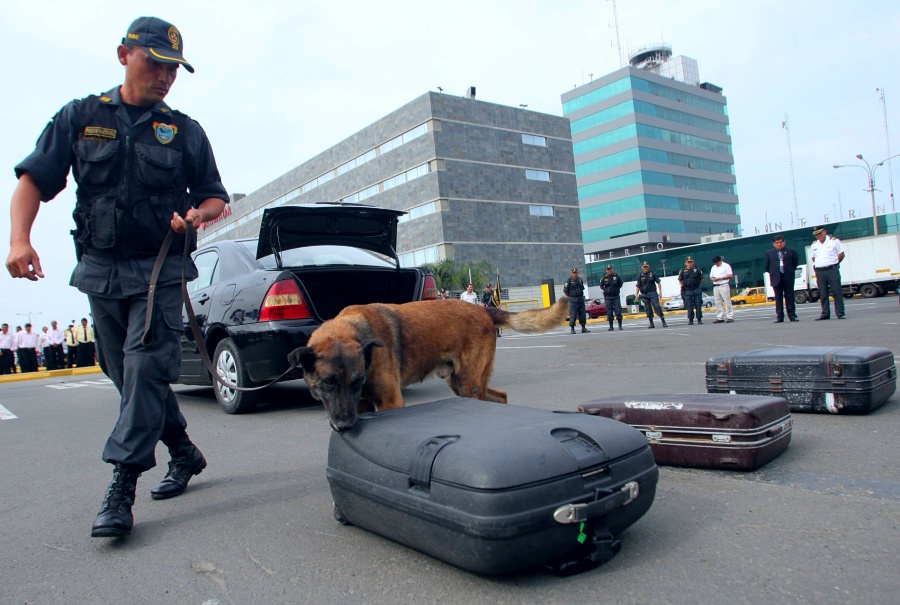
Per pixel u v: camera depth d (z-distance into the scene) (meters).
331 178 62.22
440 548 2.15
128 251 3.04
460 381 4.70
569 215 60.06
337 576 2.29
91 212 2.98
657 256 65.38
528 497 1.99
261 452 4.42
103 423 6.41
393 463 2.32
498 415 2.62
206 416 6.27
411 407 2.92
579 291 17.11
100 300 3.05
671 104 95.25
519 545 1.98
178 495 3.47
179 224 3.06
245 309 5.91
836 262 12.74
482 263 50.50
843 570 2.10
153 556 2.61
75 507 3.42
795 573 2.10
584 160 95.56
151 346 3.01
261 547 2.62
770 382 4.46
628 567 2.22
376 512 2.43
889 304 18.58
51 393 10.52
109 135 2.98
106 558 2.62
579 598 2.01
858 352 4.30
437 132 51.66
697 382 5.83
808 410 4.34
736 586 2.03
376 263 6.47
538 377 7.28
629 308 42.97
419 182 52.81
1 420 7.25
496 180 54.88
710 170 100.00
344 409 2.65
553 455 2.11
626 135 90.69
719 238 69.12
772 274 13.26
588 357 9.13
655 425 3.46
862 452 3.42
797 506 2.71
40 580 2.43
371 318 4.07
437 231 51.41
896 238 28.22
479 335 4.77
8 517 3.31
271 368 5.73
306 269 5.94
